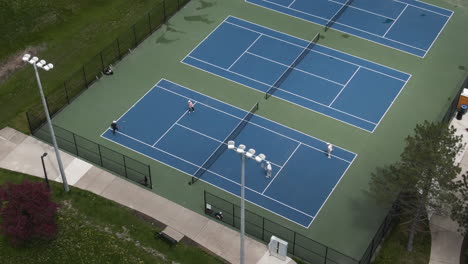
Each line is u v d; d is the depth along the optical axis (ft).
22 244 148.97
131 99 188.96
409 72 197.88
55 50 205.77
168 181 164.76
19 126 179.73
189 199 160.15
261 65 200.03
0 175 164.96
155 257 146.20
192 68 199.21
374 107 185.88
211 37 210.38
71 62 201.46
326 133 177.88
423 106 186.29
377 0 225.76
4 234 146.51
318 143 174.91
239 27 214.28
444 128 140.46
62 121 182.39
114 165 168.55
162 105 186.91
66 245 149.07
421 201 139.44
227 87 192.65
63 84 193.57
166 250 147.64
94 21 215.51
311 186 163.63
